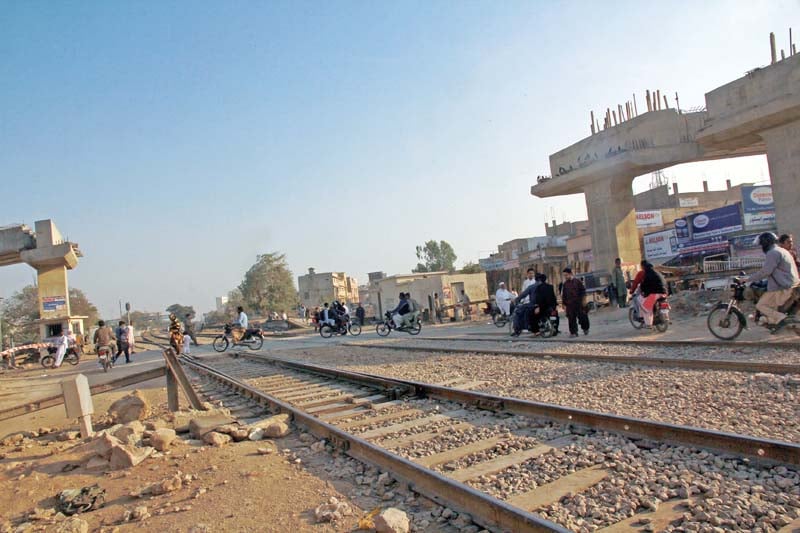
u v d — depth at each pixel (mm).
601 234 31750
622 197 31203
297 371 14352
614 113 30672
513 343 16141
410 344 19703
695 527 3658
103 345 21922
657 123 28859
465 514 4059
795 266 10875
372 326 41250
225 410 8688
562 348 13555
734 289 11648
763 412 6242
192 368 17812
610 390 8234
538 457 5383
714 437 4949
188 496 5074
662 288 14336
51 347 33312
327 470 5535
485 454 5668
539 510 4160
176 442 6988
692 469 4668
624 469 4801
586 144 31828
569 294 15938
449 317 36031
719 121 23688
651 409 6906
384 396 9430
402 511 4078
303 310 68375
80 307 86000
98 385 9492
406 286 48062
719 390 7406
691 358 10125
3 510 5180
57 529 4422
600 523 3881
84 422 8234
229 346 28688
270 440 7004
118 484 5629
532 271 19328
